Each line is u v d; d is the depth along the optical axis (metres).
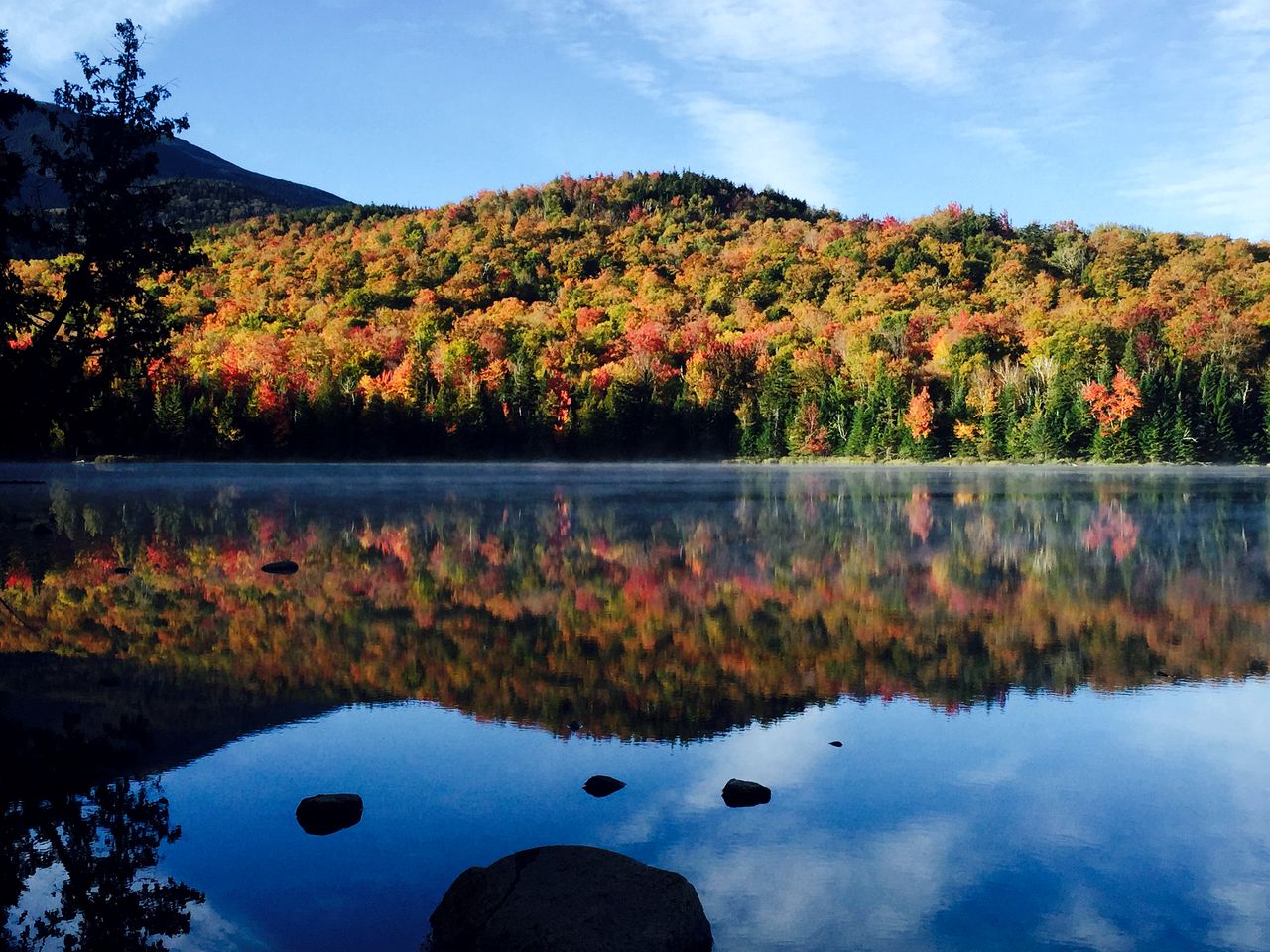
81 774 8.55
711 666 12.53
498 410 105.56
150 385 92.75
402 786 8.25
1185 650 13.48
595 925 5.53
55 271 24.88
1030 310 122.19
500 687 11.49
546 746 9.38
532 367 110.62
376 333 128.75
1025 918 6.09
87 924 5.84
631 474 77.50
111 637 14.12
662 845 7.12
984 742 9.53
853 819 7.61
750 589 18.64
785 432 105.75
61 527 30.61
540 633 14.59
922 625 15.18
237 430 96.56
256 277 166.50
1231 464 90.81
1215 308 112.94
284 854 6.95
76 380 24.69
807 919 6.04
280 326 134.88
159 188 25.00
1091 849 7.09
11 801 7.93
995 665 12.61
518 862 6.20
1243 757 9.05
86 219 23.98
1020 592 18.30
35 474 71.38
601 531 29.91
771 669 12.39
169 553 23.98
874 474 78.38
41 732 9.70
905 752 9.23
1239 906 6.24
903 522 32.84
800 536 28.12
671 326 137.12
